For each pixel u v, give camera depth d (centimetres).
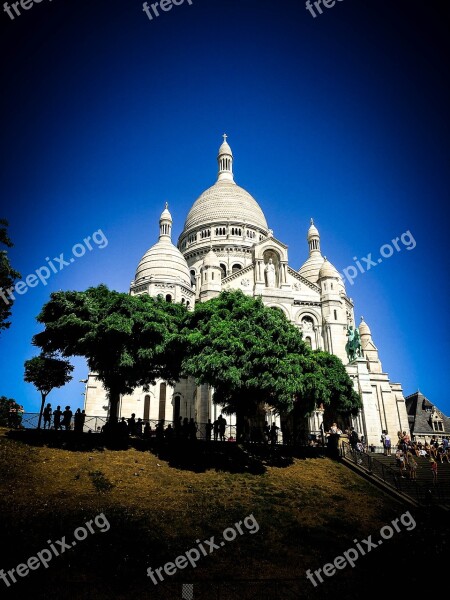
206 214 9650
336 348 6166
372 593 1861
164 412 6275
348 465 3638
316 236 8994
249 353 3347
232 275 6488
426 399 8200
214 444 3506
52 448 2978
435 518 2712
